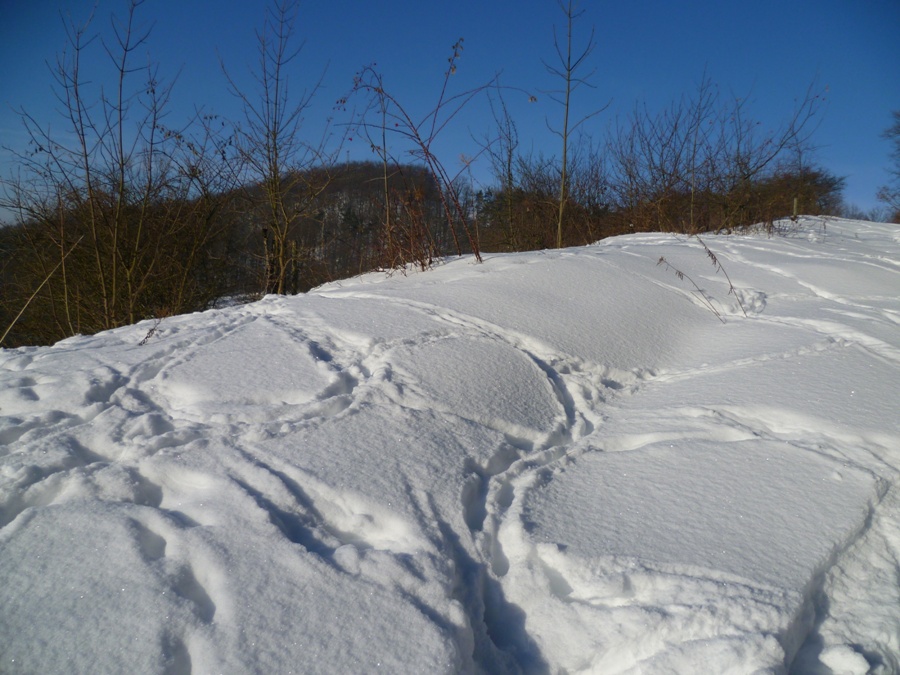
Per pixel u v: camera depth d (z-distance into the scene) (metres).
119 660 1.88
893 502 2.63
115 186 9.70
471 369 3.73
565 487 2.89
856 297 5.59
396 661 1.94
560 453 3.20
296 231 10.81
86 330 10.62
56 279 10.19
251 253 11.50
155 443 2.89
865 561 2.38
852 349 4.09
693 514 2.59
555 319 4.57
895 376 3.62
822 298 5.60
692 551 2.37
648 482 2.85
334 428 3.04
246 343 4.07
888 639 2.09
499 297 4.84
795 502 2.60
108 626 1.98
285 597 2.10
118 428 3.04
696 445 3.10
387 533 2.48
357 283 6.02
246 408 3.23
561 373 4.01
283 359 3.81
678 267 6.34
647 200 13.66
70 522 2.37
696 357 4.41
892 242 9.66
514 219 16.45
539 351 4.16
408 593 2.16
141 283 9.84
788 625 2.03
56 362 3.89
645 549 2.40
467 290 4.96
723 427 3.25
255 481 2.63
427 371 3.64
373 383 3.46
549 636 2.17
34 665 1.87
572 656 2.11
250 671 1.87
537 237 16.08
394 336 4.09
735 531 2.46
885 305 5.28
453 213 7.05
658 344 4.57
